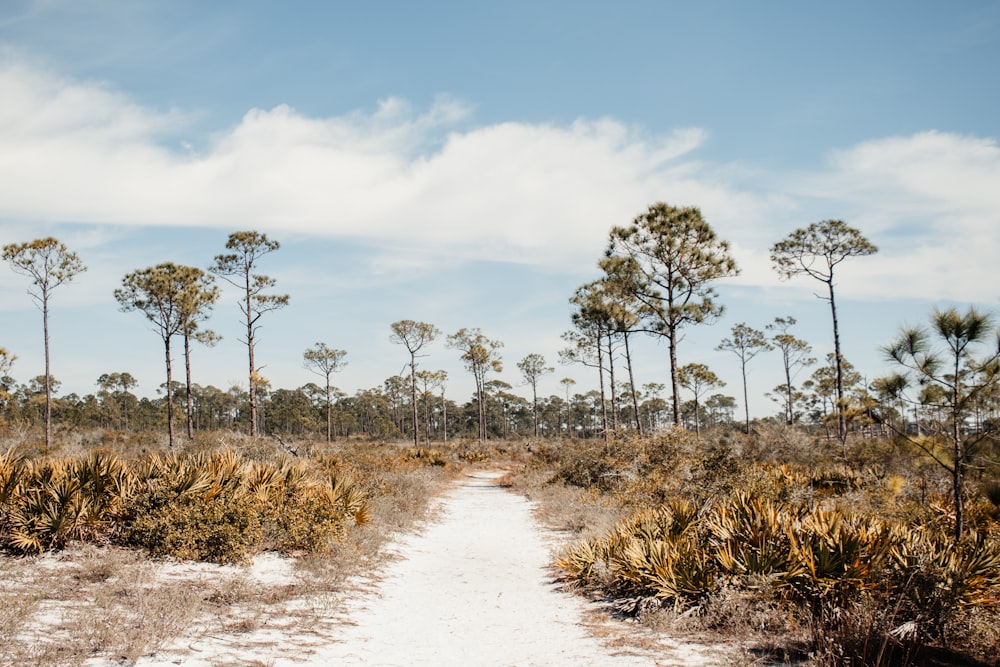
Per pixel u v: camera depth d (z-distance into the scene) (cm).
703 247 2231
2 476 802
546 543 1255
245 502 926
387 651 588
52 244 2842
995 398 699
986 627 549
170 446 2817
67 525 771
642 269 2362
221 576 764
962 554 648
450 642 632
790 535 697
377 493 1560
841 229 2677
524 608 786
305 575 826
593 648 607
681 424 2027
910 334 721
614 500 1567
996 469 700
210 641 545
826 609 617
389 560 1032
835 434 1723
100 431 3497
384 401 8844
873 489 1097
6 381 4012
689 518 959
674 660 557
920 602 573
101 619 543
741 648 573
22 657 441
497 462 4325
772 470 1351
